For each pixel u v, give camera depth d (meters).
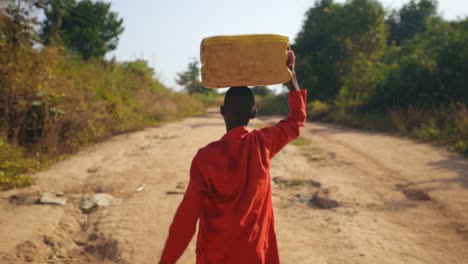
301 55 36.31
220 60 2.06
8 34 10.67
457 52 15.98
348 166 8.61
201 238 2.07
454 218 5.23
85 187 6.96
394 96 18.58
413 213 5.53
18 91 10.00
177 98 30.09
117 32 41.72
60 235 4.89
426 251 4.35
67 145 10.27
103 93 15.09
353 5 32.47
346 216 5.49
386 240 4.65
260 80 2.13
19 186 6.81
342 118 21.52
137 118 16.83
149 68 27.33
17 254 4.27
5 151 8.44
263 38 2.06
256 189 2.02
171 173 8.02
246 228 2.00
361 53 29.12
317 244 4.58
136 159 9.34
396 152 10.12
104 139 12.45
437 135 11.80
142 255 4.35
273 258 2.21
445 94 16.11
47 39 14.00
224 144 2.06
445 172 7.59
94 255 4.48
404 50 21.94
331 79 33.59
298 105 2.30
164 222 5.30
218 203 1.99
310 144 12.09
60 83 11.42
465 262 4.09
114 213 5.66
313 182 7.24
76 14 37.19
